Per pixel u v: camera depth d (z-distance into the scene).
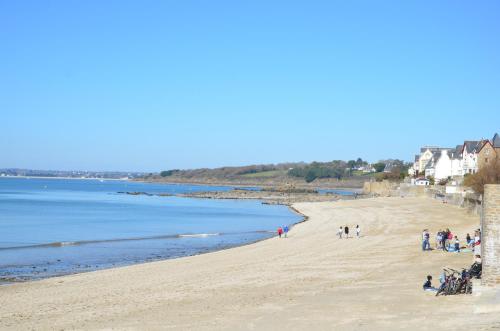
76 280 33.81
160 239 61.16
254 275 33.28
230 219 91.12
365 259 38.12
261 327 20.31
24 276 37.31
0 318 23.45
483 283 23.23
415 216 75.44
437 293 24.61
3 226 75.44
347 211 92.75
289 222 84.19
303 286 28.84
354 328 19.58
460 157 120.88
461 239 46.81
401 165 197.25
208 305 24.80
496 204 22.66
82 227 75.50
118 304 25.95
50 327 21.58
